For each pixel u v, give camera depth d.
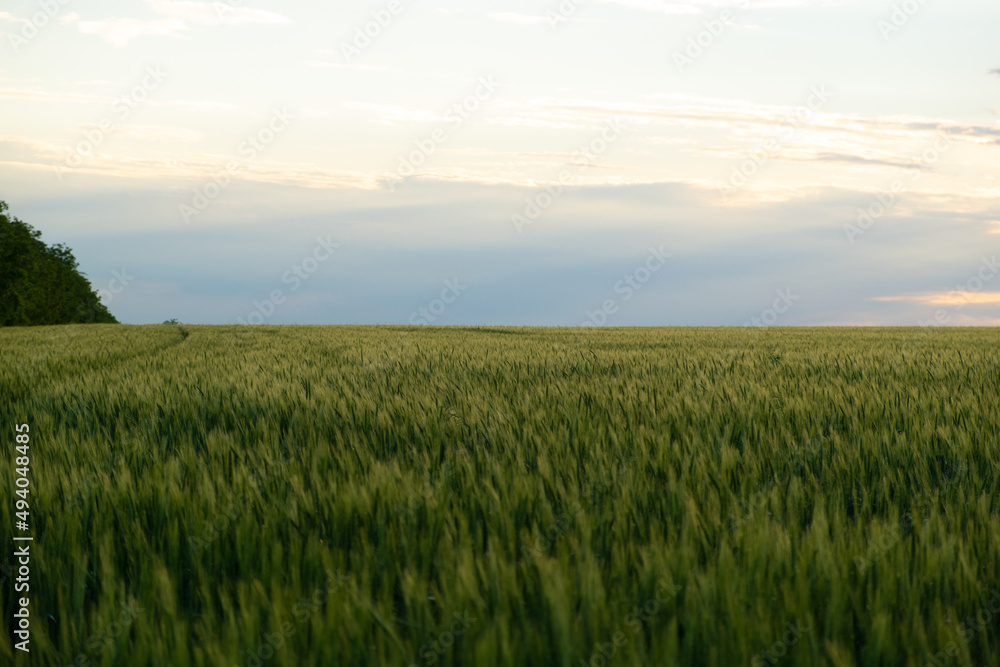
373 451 5.65
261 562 3.27
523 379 10.04
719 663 2.40
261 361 13.81
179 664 2.38
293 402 7.71
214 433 6.14
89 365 14.09
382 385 9.23
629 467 4.58
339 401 7.59
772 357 13.14
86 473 4.66
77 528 3.70
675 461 4.94
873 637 2.46
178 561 3.42
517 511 3.85
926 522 3.49
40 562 3.34
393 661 2.33
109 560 3.23
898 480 4.56
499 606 2.68
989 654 2.59
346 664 2.39
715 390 8.09
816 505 3.72
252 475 4.53
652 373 10.66
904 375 10.02
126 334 31.22
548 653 2.44
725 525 3.48
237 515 3.73
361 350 16.56
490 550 3.11
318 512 3.90
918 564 3.06
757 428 5.90
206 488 4.17
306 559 3.21
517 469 4.54
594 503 4.05
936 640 2.56
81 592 3.02
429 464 4.96
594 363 12.22
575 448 5.34
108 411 7.67
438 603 2.76
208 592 3.00
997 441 5.23
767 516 3.46
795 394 7.82
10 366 13.04
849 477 4.63
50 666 2.61
